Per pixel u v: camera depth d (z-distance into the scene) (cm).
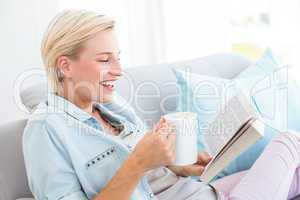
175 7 240
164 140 98
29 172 103
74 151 104
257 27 242
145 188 116
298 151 138
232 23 248
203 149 128
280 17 229
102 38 105
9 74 212
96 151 109
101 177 107
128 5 235
